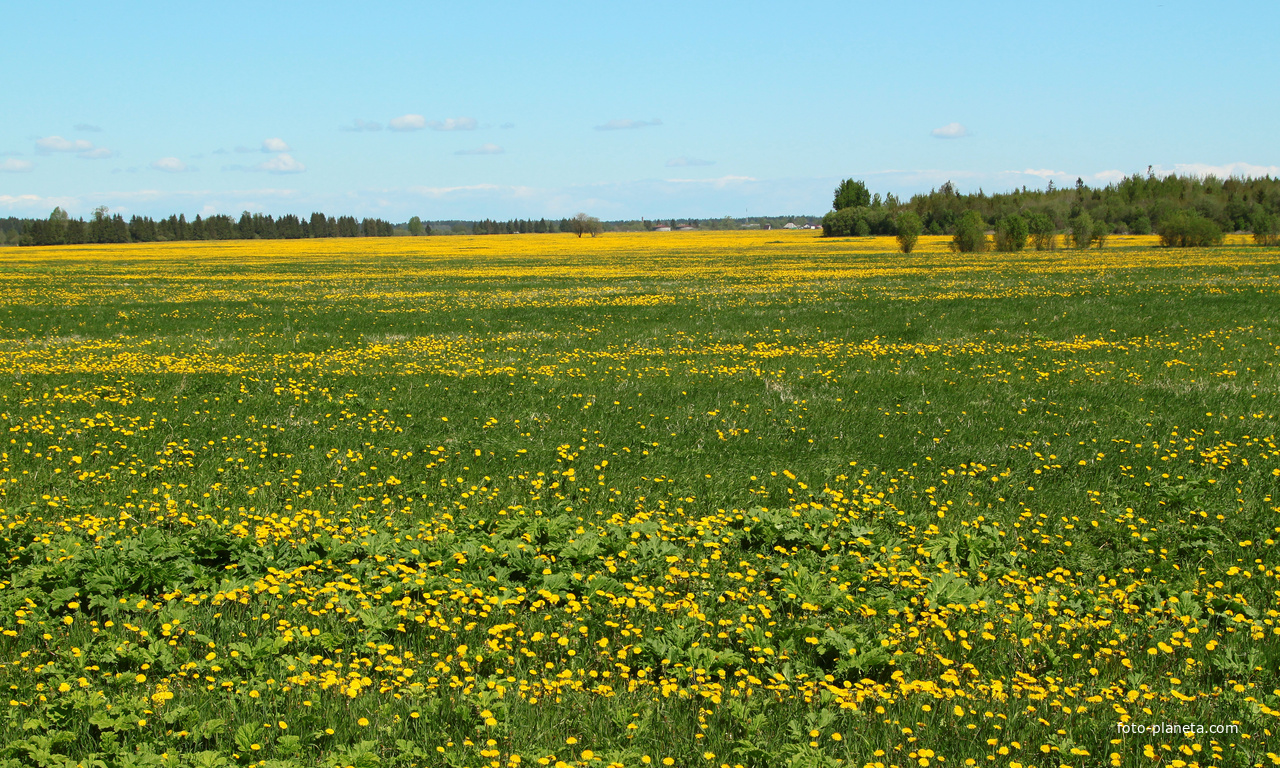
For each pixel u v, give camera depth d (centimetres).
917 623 592
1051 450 1030
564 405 1320
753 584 670
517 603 625
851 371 1627
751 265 5709
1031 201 12031
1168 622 593
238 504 841
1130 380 1478
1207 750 446
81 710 460
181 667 512
